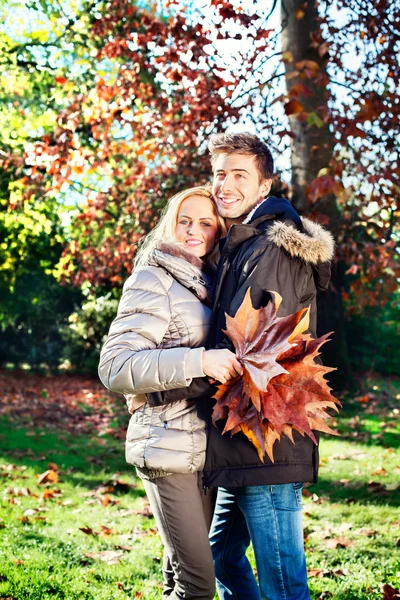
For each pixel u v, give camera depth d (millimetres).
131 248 9664
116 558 4223
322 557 4242
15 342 21391
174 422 2461
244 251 2412
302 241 2326
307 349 2223
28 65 14562
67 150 9523
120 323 2508
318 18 8656
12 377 18375
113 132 11117
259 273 2322
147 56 9414
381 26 8242
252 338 2246
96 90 9328
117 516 5352
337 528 4855
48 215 15734
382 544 4484
